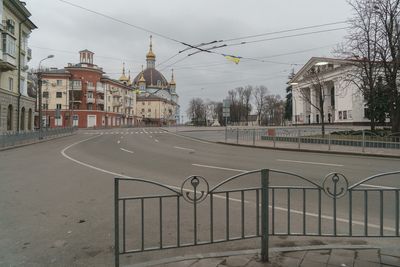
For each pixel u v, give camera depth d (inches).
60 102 3221.0
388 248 163.6
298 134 912.3
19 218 236.7
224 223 219.5
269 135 1040.2
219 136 1411.2
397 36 848.9
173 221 225.6
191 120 4781.0
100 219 232.8
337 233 195.9
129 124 4237.2
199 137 1373.0
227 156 666.2
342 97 2124.8
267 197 152.6
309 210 249.1
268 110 4165.8
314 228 207.6
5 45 1311.5
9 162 581.9
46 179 398.0
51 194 313.3
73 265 159.2
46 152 780.0
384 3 869.8
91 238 195.6
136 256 168.2
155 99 4825.3
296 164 529.7
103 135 1641.2
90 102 3319.4
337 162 557.3
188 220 227.5
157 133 1801.2
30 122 1740.9
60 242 189.6
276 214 238.7
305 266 143.3
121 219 232.5
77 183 370.3
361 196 293.6
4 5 1343.5
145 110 4827.8
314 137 895.7
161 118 4827.8
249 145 927.0
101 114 3440.0
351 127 1798.7
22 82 1620.3
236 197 294.5
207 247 179.2
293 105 2876.5
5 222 227.8
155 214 243.4
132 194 311.6
